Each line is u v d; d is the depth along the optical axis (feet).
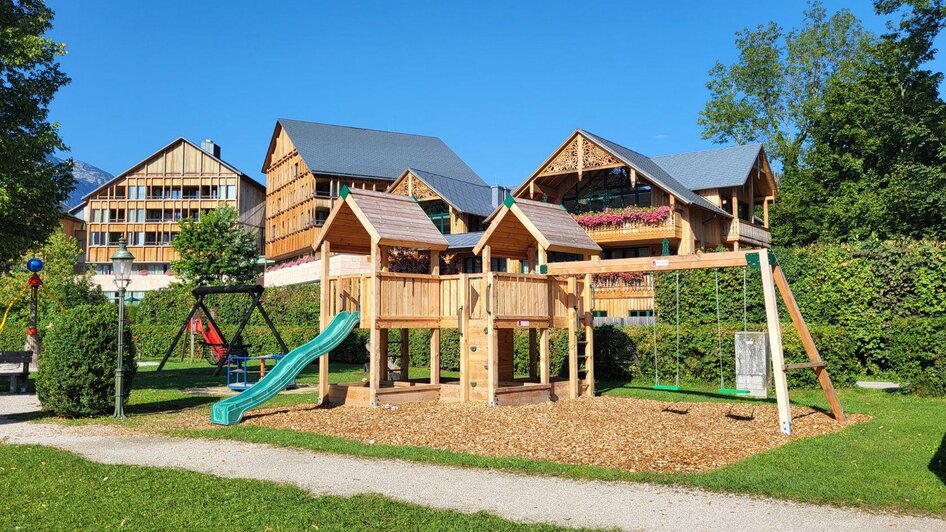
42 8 69.51
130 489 24.89
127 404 51.98
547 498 23.98
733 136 181.37
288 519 21.27
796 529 20.47
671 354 63.21
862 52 162.09
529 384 52.65
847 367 56.24
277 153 196.24
